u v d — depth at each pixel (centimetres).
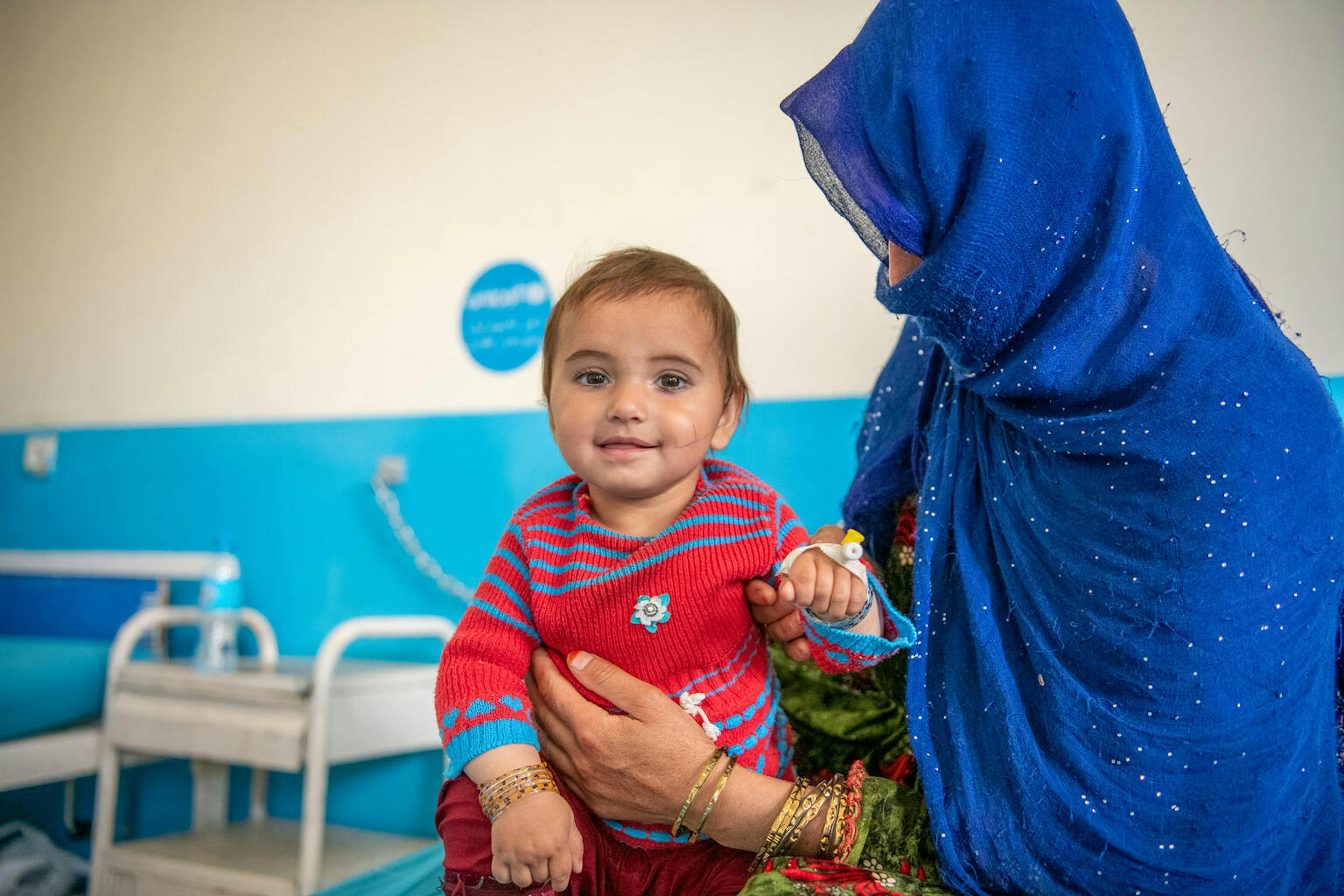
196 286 291
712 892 95
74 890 256
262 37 285
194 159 293
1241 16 176
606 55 239
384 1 268
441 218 258
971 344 93
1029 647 92
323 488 267
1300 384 90
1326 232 168
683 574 96
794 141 217
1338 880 94
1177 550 85
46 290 315
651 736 92
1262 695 85
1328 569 89
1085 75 88
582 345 97
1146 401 87
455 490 249
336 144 272
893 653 107
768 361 216
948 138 89
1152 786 85
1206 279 90
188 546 285
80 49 313
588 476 97
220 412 285
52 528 307
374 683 216
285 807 262
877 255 103
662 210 230
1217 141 176
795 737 114
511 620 102
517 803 88
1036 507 94
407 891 125
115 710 228
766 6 222
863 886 85
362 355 266
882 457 119
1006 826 88
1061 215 88
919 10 91
